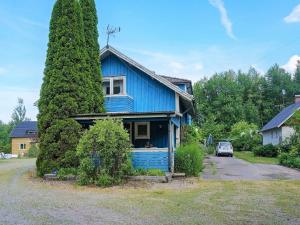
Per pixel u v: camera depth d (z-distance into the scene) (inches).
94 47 891.4
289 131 1694.1
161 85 935.7
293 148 1178.6
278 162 1250.6
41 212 410.6
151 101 935.0
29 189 601.6
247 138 2438.5
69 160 740.7
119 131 664.4
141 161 768.9
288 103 3528.5
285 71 3727.9
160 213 405.7
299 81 3757.4
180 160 801.6
